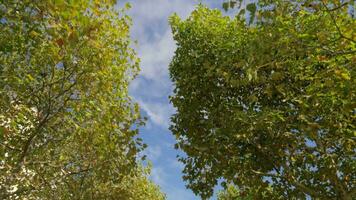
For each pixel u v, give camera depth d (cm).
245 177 1483
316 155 1405
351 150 1360
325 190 1382
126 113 1224
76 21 772
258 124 1327
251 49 894
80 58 1149
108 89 1195
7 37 1049
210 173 1536
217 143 1500
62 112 1200
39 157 1255
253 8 752
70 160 1309
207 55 1652
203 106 1641
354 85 1013
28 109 1127
